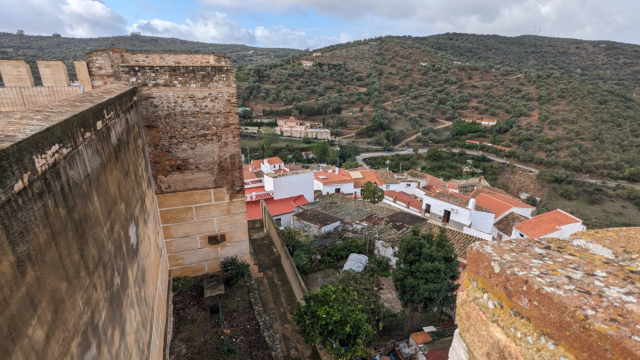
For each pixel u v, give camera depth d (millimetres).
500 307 2938
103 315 3920
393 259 16969
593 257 2932
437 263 11797
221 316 9539
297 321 9281
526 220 19031
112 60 8547
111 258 4387
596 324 2168
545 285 2574
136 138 7262
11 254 2203
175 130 9492
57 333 2787
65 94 9297
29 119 3090
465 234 18094
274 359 8797
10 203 2221
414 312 14383
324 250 17672
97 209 4043
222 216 10867
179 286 10547
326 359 9570
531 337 2633
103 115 4637
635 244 3061
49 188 2834
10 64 9109
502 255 3051
